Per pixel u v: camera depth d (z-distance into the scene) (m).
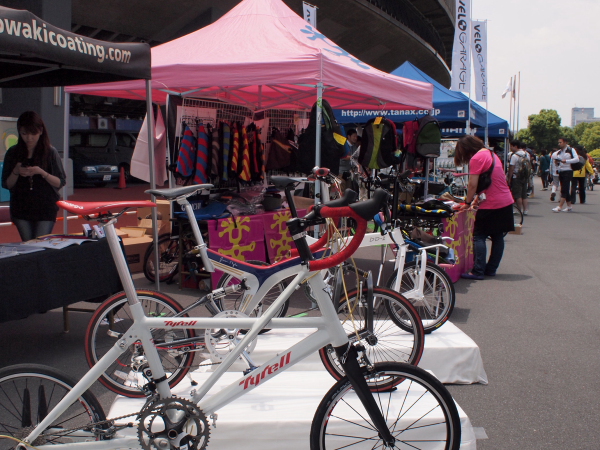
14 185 5.36
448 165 16.19
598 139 132.50
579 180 19.17
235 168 6.92
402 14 27.83
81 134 19.34
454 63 11.88
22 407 2.60
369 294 3.53
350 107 8.94
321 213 2.40
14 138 8.95
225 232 6.22
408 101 7.24
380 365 2.56
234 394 2.55
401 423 2.82
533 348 4.86
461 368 4.05
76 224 7.72
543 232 12.23
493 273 7.72
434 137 8.81
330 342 2.58
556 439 3.30
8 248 4.16
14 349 4.70
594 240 11.11
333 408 2.60
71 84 5.65
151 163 5.53
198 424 2.50
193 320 2.59
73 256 4.34
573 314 5.90
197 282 6.65
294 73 5.93
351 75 6.29
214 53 6.35
